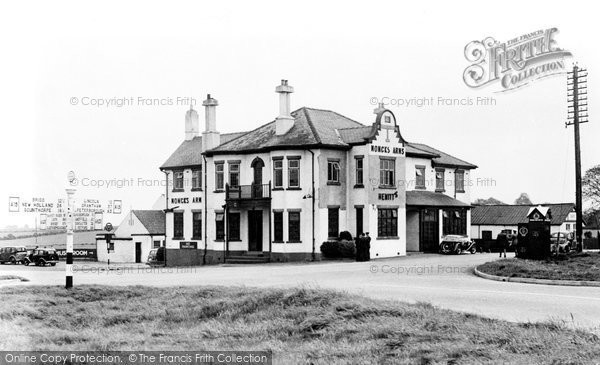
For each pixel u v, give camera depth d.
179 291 23.25
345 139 44.88
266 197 44.34
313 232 42.81
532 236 31.89
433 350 13.80
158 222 66.62
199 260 49.69
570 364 11.98
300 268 35.06
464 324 15.74
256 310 19.95
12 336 16.77
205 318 19.89
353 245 42.09
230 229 47.09
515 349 13.30
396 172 45.22
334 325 17.08
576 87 39.12
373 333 15.79
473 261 38.00
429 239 48.75
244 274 31.52
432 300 20.03
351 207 44.16
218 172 48.31
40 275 33.50
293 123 45.97
